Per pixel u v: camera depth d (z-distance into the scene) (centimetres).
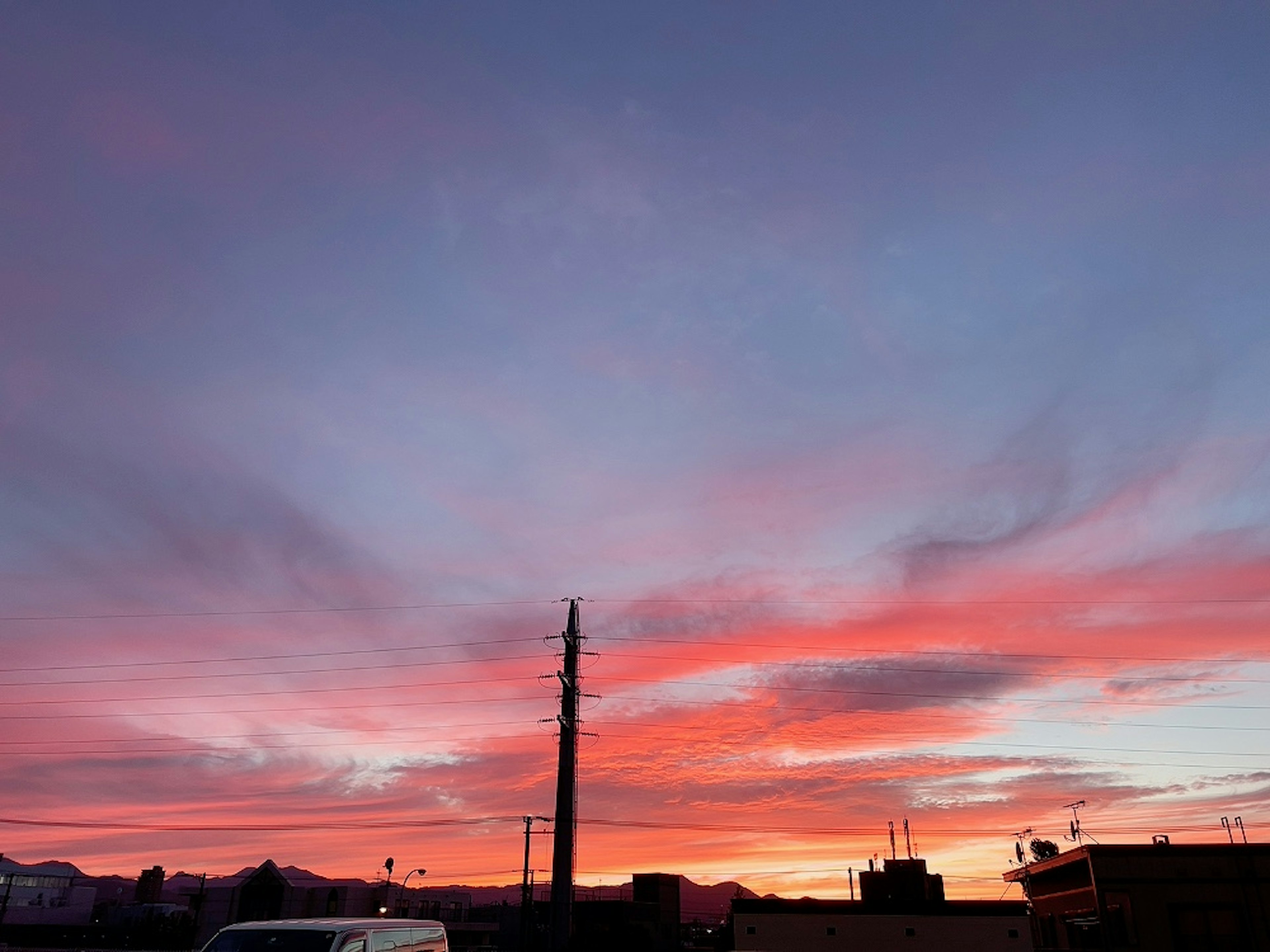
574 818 4344
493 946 9375
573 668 4681
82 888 10731
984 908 4881
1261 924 3988
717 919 10981
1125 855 4219
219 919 8806
